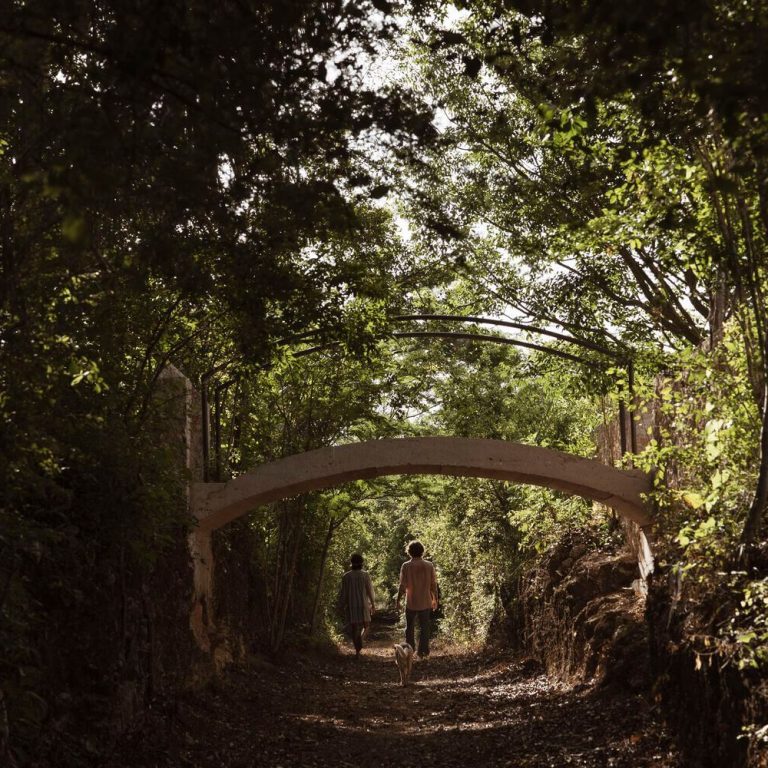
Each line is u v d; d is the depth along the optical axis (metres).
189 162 5.27
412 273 15.48
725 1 5.10
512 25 5.57
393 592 42.00
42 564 7.18
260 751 8.88
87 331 7.12
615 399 11.91
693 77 4.55
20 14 4.75
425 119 5.42
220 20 4.82
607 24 4.54
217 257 7.17
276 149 5.68
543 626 14.53
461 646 22.17
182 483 10.41
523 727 9.85
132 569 9.17
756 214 7.05
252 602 16.28
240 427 14.89
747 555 7.14
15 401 5.82
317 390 16.22
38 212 6.04
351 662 19.36
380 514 26.70
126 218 6.77
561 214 14.22
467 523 21.19
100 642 7.96
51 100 5.84
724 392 8.04
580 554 14.57
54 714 6.80
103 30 5.39
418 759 8.75
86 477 7.83
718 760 6.55
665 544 9.68
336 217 5.69
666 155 7.45
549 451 11.44
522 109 14.21
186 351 10.31
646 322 15.67
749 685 6.05
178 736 8.67
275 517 17.56
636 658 10.27
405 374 18.33
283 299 7.35
